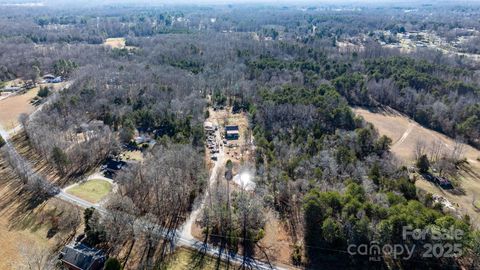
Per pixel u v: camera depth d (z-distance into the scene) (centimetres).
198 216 9256
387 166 10750
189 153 11269
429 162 12144
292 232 8656
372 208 7812
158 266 7538
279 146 12112
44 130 12888
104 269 6894
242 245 8244
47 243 8169
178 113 15662
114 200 8962
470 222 8444
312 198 8256
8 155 11925
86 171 11625
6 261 7688
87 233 8056
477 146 14212
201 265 7619
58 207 9375
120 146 12950
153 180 9888
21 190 10438
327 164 10494
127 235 8288
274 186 10225
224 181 10988
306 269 7544
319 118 14625
